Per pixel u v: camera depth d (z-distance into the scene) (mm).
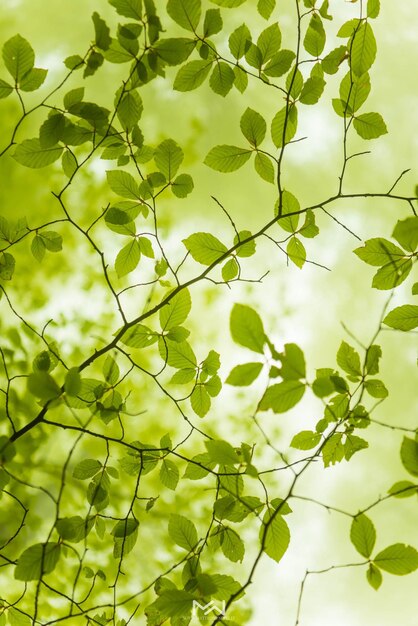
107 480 3197
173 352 3180
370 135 3174
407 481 2947
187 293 3174
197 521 5348
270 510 3152
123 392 5562
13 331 5012
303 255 3223
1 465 2986
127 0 3016
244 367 2889
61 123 3074
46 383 2922
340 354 3121
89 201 5945
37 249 3250
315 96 3152
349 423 3160
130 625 4992
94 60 3047
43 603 4875
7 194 5648
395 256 3133
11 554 5000
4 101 5957
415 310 3119
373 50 3141
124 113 3082
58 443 5324
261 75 3137
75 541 3166
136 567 5227
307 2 3150
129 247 3189
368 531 2953
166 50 3053
